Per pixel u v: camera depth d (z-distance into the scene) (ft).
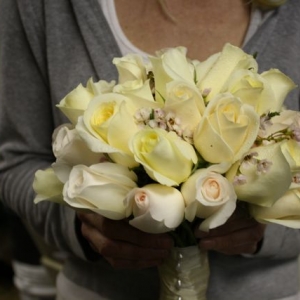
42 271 6.85
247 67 2.85
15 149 4.25
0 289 10.59
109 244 3.28
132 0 3.84
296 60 3.77
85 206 2.64
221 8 3.83
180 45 3.86
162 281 3.17
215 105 2.57
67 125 3.02
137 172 2.67
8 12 4.06
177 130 2.58
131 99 2.70
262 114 2.72
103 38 3.79
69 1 3.88
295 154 2.68
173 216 2.58
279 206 2.73
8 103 4.19
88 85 2.93
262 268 3.91
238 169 2.62
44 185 2.92
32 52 4.06
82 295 4.08
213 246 3.12
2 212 9.40
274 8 3.73
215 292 3.82
